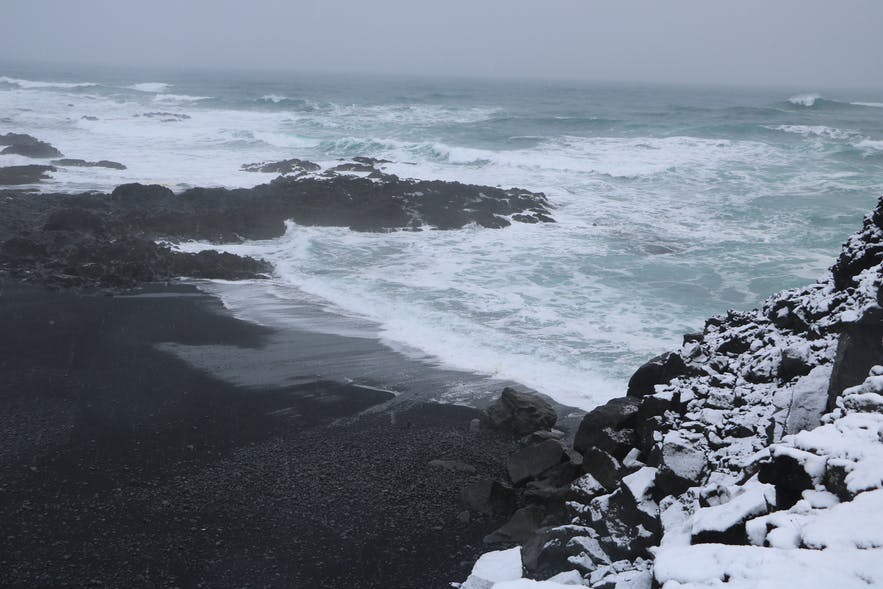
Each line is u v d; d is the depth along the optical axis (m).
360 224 32.97
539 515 11.02
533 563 8.38
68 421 15.30
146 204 33.59
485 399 16.64
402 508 12.16
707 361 10.98
